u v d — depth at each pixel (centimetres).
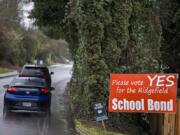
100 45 2164
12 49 10162
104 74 2153
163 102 1762
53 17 3828
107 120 2108
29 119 2378
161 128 2020
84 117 2230
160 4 2723
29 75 3641
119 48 2195
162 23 2762
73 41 3578
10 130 2000
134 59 2269
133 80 1759
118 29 2186
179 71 2808
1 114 2502
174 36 2769
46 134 1952
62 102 3378
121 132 2066
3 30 9906
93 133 1866
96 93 2150
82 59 2245
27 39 11562
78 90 2452
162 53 2778
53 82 6066
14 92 2409
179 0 2738
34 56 12069
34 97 2419
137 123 2247
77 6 2225
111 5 2183
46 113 2506
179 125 1808
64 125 2236
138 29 2306
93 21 2136
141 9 2319
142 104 1762
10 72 8669
